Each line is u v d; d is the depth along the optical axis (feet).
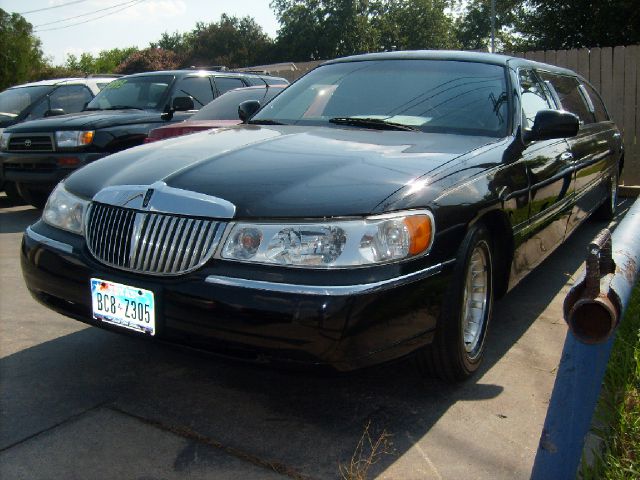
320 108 13.60
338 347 8.11
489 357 11.88
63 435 9.07
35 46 151.53
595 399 6.37
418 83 13.48
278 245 8.39
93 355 11.84
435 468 8.35
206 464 8.41
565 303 5.97
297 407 9.95
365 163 9.78
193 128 20.99
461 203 9.61
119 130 25.13
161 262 8.98
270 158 10.10
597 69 31.32
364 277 8.21
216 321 8.43
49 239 10.26
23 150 25.32
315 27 185.68
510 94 12.92
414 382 10.73
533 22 62.34
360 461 8.45
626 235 7.59
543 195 12.94
